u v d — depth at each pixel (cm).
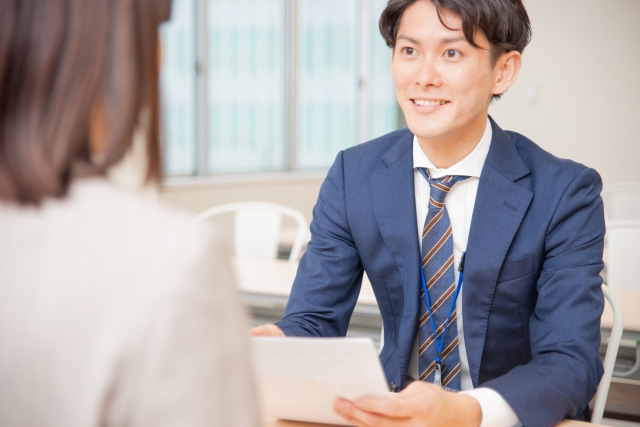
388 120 655
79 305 43
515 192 131
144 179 51
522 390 107
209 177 523
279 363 93
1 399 44
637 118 554
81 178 48
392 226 136
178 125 509
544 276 128
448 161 133
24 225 47
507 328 131
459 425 99
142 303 43
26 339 44
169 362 42
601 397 162
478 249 129
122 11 47
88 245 45
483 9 120
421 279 134
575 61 563
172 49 500
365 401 93
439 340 132
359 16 621
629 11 548
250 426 46
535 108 578
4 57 46
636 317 197
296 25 571
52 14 46
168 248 45
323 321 140
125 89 47
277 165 577
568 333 120
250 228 319
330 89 606
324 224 146
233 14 533
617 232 254
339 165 148
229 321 45
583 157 569
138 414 42
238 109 544
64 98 46
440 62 124
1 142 47
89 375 42
